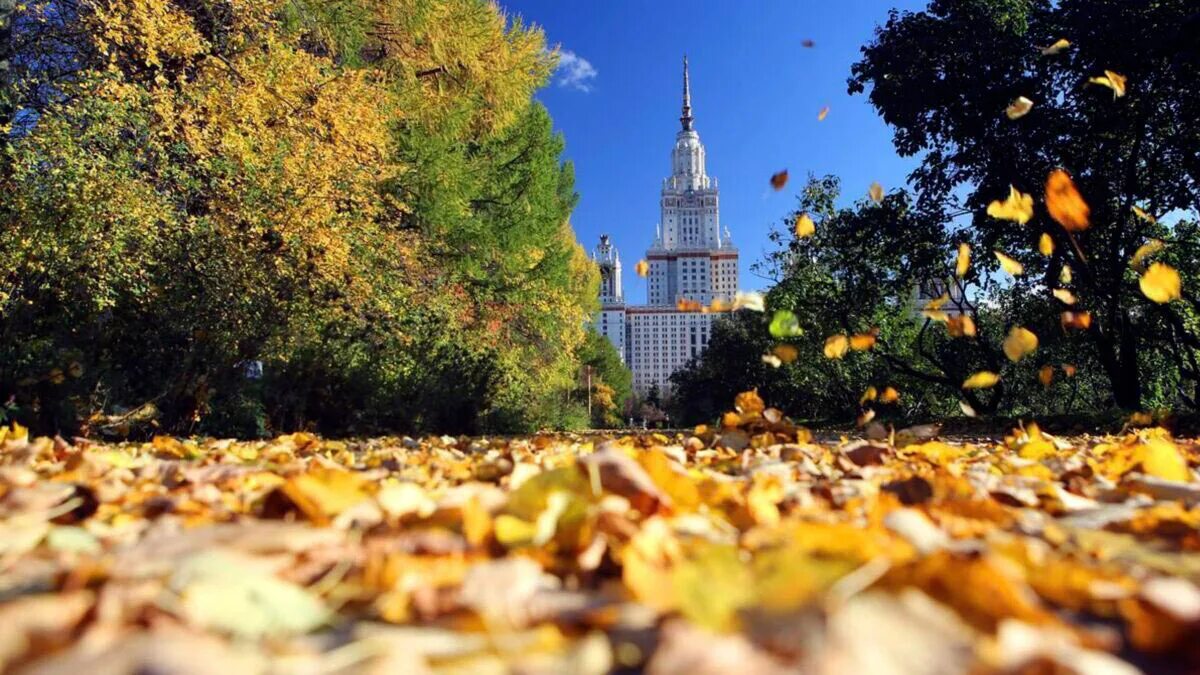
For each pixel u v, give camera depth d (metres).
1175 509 1.51
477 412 13.98
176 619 0.73
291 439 4.90
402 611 0.83
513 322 19.77
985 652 0.67
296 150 9.49
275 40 10.13
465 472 2.36
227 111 8.69
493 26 16.42
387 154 11.66
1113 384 13.95
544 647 0.71
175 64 9.20
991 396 17.91
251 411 9.34
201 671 0.58
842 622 0.67
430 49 14.91
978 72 12.93
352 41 13.05
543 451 3.71
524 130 21.61
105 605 0.73
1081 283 13.02
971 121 12.88
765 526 1.37
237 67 9.57
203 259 8.53
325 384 10.67
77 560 1.05
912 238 14.90
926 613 0.73
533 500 1.36
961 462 2.94
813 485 2.08
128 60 8.62
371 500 1.44
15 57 8.38
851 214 16.52
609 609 0.81
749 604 0.81
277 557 1.00
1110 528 1.48
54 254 6.59
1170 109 12.12
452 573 0.98
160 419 8.29
